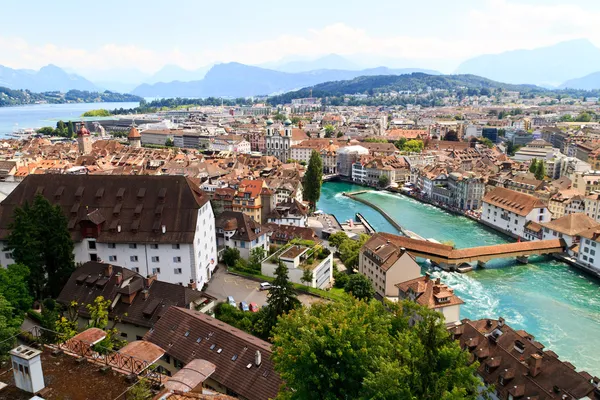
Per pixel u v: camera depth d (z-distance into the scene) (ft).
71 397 113.29
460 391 120.67
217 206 607.78
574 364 330.34
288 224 601.21
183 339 237.45
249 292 379.14
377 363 131.95
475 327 308.81
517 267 532.32
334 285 446.60
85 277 302.25
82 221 363.56
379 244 446.19
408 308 196.54
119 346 249.55
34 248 311.06
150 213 371.35
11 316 224.33
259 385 200.54
